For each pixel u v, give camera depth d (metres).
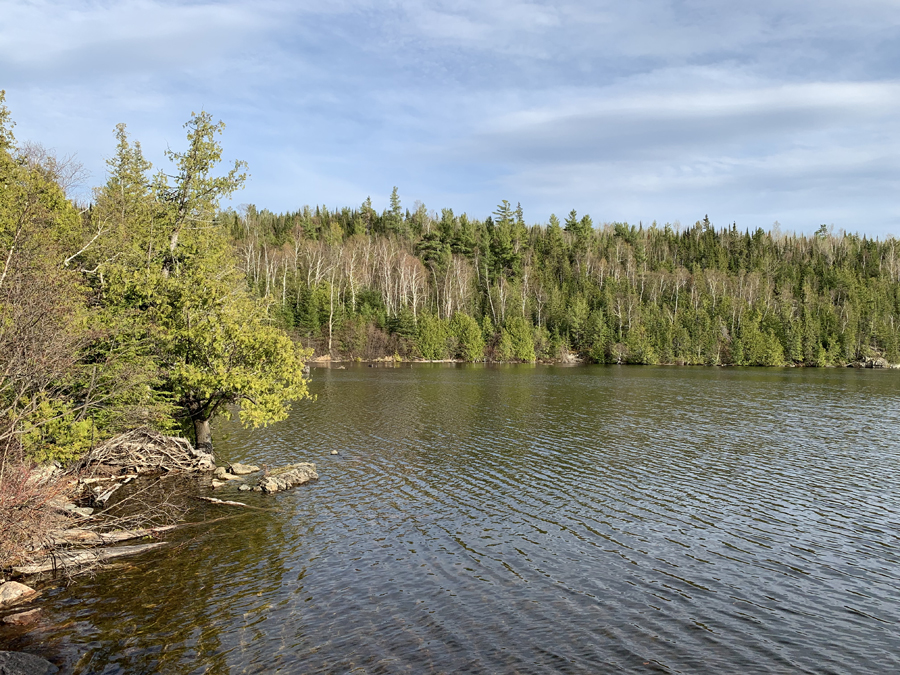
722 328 120.31
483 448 30.27
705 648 11.76
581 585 14.59
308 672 10.61
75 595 13.55
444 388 60.09
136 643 11.50
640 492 22.67
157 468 25.09
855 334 117.94
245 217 141.88
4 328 14.56
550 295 133.88
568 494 22.36
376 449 29.80
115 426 22.69
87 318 20.27
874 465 27.27
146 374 22.22
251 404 24.75
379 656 11.21
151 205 28.03
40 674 10.27
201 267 26.09
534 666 10.98
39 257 17.25
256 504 20.72
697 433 35.12
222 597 13.59
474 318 124.75
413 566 15.59
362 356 106.12
